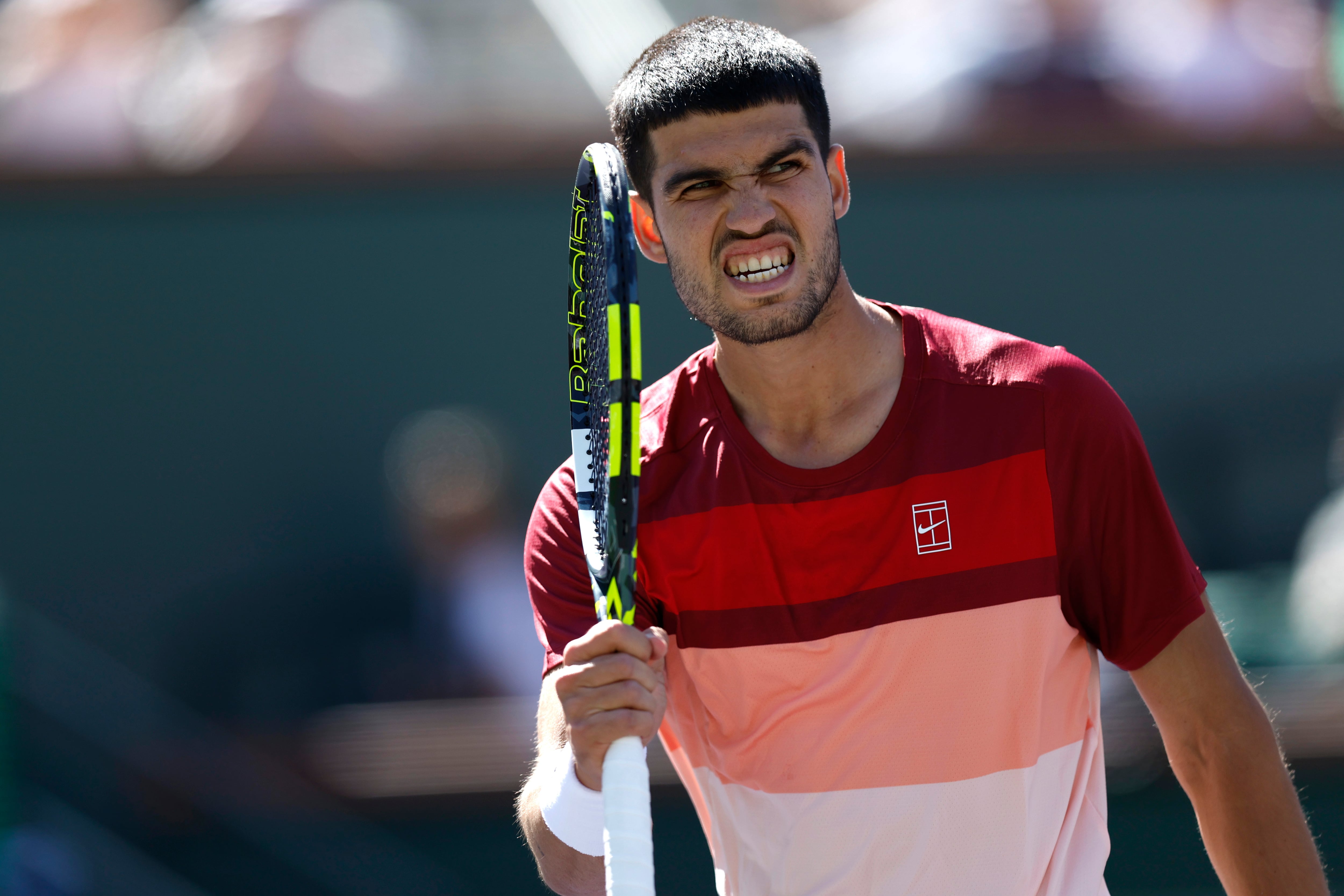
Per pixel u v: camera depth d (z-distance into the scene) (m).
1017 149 19.47
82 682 18.19
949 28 20.39
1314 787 16.08
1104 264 19.53
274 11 19.80
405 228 19.28
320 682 18.27
